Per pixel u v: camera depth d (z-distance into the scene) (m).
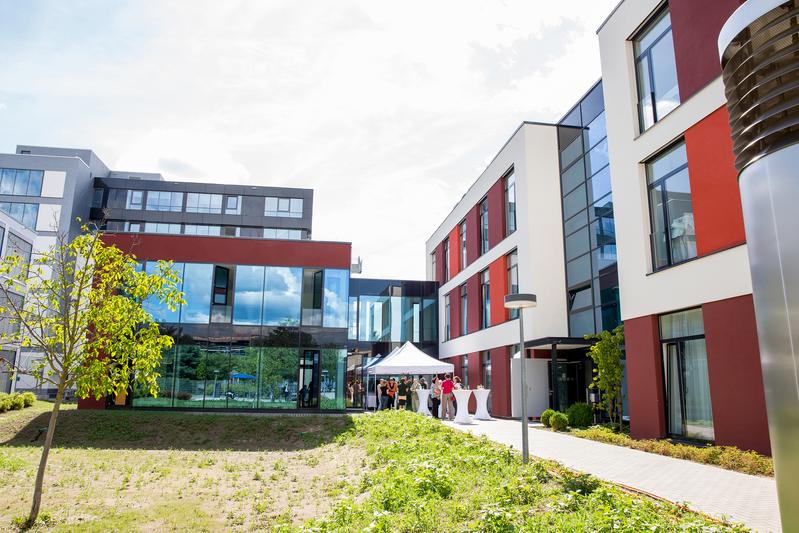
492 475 7.98
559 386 21.92
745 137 2.46
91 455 13.79
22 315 9.15
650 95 14.15
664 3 13.63
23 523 7.68
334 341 23.19
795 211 1.94
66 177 54.03
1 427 17.23
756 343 10.19
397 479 7.81
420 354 21.45
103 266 9.59
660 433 12.71
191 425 17.70
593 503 6.06
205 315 22.52
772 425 2.01
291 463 13.12
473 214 29.11
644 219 13.85
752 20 2.44
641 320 13.64
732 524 5.69
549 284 21.56
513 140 23.64
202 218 56.88
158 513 8.39
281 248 23.62
